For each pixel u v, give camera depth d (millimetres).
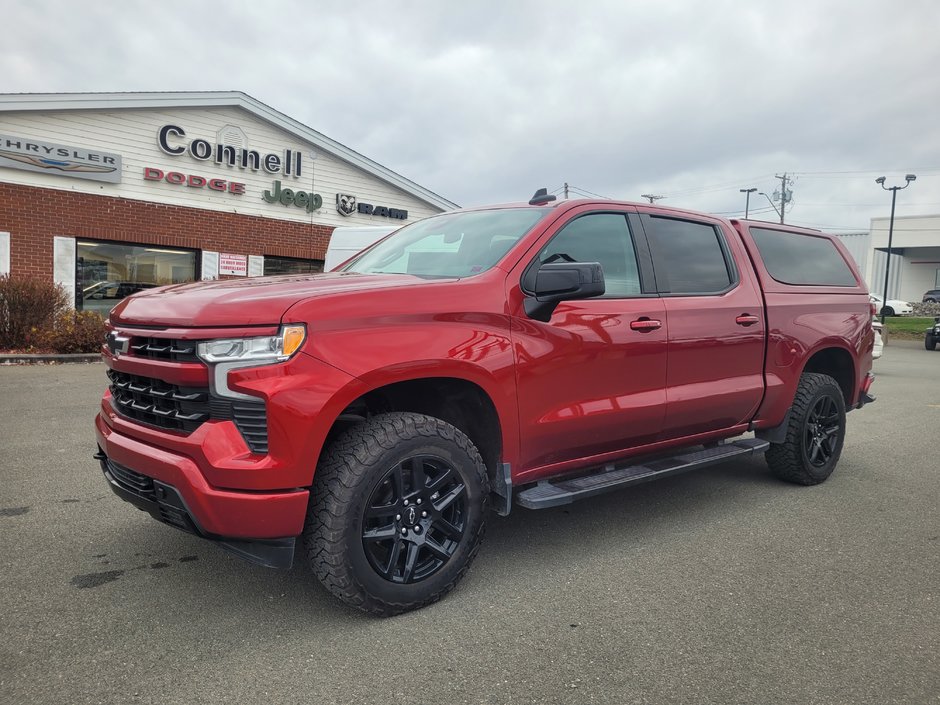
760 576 3500
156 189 15289
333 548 2764
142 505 3033
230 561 3543
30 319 12375
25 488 4680
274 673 2520
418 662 2615
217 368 2646
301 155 17422
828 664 2656
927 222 47000
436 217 4473
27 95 13320
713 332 4246
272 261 17469
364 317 2846
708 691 2459
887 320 35219
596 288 3160
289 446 2631
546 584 3363
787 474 5156
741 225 4887
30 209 13773
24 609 2980
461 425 3506
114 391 3301
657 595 3254
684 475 5531
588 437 3658
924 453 6395
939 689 2496
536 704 2361
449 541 3139
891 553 3848
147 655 2627
